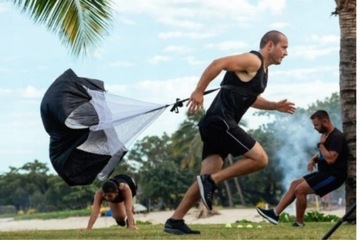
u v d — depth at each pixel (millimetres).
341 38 11430
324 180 10930
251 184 76750
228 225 11695
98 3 15234
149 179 80938
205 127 9438
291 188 11078
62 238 9617
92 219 11812
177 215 9672
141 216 69250
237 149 9367
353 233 9492
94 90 10258
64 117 10000
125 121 10070
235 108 9383
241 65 9258
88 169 10164
